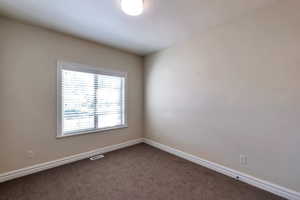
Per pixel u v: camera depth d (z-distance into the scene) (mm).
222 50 2264
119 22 2189
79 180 2080
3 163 2027
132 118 3613
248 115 2006
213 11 1929
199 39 2570
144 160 2750
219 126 2322
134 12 1816
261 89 1890
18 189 1859
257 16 1904
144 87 3773
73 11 1915
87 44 2828
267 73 1839
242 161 2072
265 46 1847
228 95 2207
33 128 2258
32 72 2236
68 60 2588
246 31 2004
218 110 2330
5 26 2025
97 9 1875
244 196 1771
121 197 1758
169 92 3145
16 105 2115
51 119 2420
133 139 3641
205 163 2510
